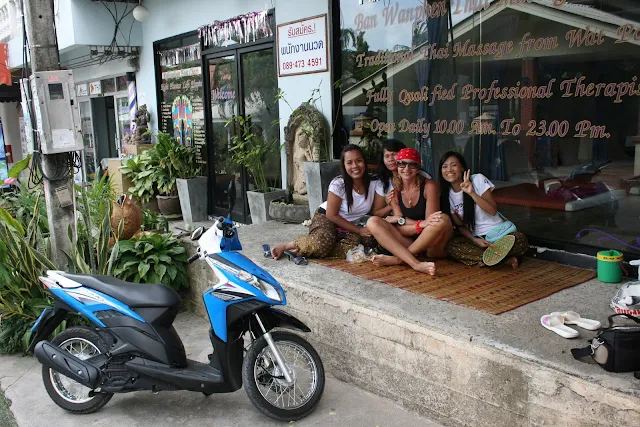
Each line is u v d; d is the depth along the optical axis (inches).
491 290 143.3
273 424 128.7
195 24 308.8
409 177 163.3
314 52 233.8
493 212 164.1
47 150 173.2
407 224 169.2
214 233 131.3
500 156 182.2
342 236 180.5
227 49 288.8
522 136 175.3
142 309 130.8
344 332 143.7
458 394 119.8
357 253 173.9
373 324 135.7
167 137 324.5
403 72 205.2
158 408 138.3
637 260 147.6
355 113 223.9
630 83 150.0
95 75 449.1
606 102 155.4
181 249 201.8
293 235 210.8
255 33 268.1
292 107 250.8
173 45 335.0
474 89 185.9
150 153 338.3
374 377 138.2
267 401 125.3
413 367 128.3
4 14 476.1
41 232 201.8
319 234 175.8
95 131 491.2
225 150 306.8
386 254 174.1
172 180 327.9
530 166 174.4
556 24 162.7
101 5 344.8
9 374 161.3
